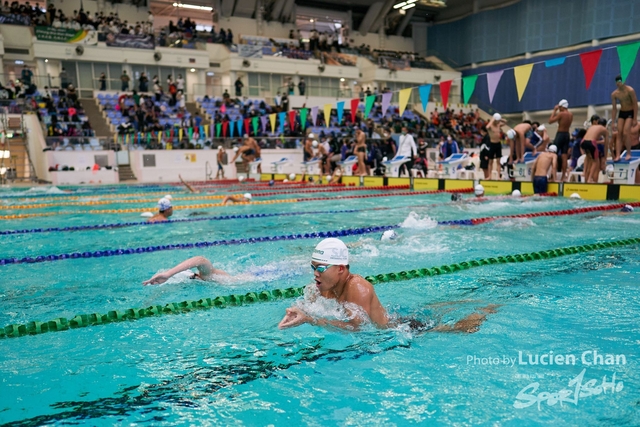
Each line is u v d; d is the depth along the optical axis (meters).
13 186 16.12
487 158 12.39
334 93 27.08
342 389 2.07
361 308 2.66
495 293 3.52
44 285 3.91
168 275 3.53
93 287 3.84
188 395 2.04
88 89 23.73
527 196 9.86
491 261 4.43
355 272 4.15
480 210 8.12
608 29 23.27
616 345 2.50
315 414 1.87
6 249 5.46
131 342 2.66
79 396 2.05
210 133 22.25
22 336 2.78
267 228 6.83
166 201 7.34
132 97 23.23
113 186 16.36
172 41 25.39
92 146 19.38
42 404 1.98
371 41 32.84
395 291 3.58
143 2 27.44
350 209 8.84
